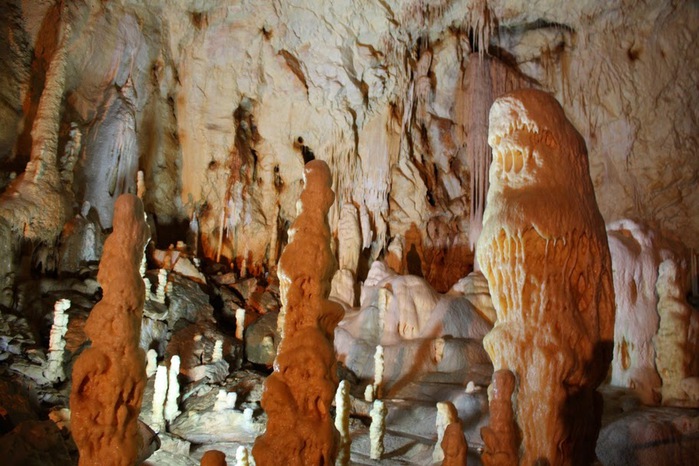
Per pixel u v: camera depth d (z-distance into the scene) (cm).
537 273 352
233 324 1160
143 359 381
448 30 1387
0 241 871
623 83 1277
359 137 1392
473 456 632
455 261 1408
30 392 741
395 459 686
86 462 354
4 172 1045
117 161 1223
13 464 555
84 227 1052
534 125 372
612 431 564
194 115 1376
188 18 1310
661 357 654
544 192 361
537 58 1390
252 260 1397
